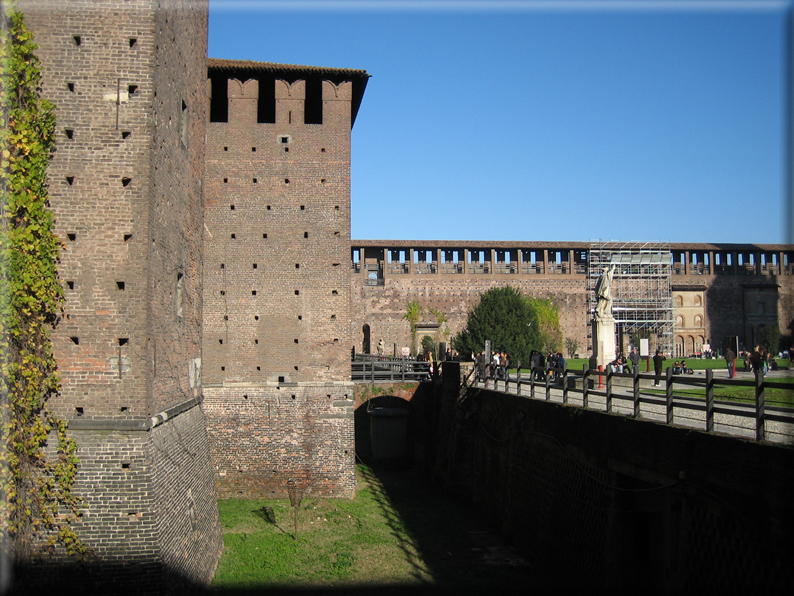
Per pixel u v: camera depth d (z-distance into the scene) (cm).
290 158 2839
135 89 1413
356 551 2097
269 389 2741
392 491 3036
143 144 1404
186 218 1834
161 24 1499
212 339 2747
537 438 2106
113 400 1364
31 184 1303
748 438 1137
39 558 1294
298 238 2809
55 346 1364
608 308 2588
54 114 1385
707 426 1249
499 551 2172
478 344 5259
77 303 1371
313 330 2778
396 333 6412
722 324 7031
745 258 7300
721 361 5197
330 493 2734
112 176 1395
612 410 1725
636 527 1555
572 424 1830
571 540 1778
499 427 2520
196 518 1698
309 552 2069
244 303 2770
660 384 2645
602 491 1625
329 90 2888
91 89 1403
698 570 1224
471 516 2605
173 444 1573
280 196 2820
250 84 2856
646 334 6775
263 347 2761
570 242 6731
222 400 2728
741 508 1117
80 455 1338
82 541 1312
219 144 2823
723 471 1168
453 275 6531
